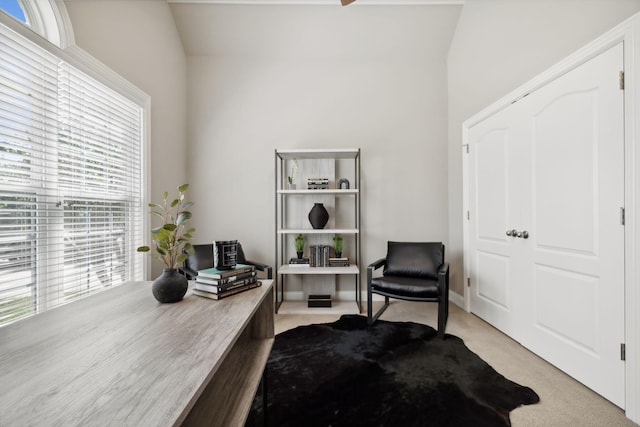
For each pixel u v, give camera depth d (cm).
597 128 156
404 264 275
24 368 71
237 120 329
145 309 116
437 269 266
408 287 235
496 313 242
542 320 193
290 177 317
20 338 89
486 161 256
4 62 141
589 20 162
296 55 328
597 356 156
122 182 221
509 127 226
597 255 156
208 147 328
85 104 185
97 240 197
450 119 325
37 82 156
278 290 328
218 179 329
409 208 331
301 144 330
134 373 69
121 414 54
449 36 316
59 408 56
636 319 137
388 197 331
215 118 328
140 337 90
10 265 146
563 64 175
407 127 332
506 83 231
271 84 330
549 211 188
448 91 329
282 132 330
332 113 331
